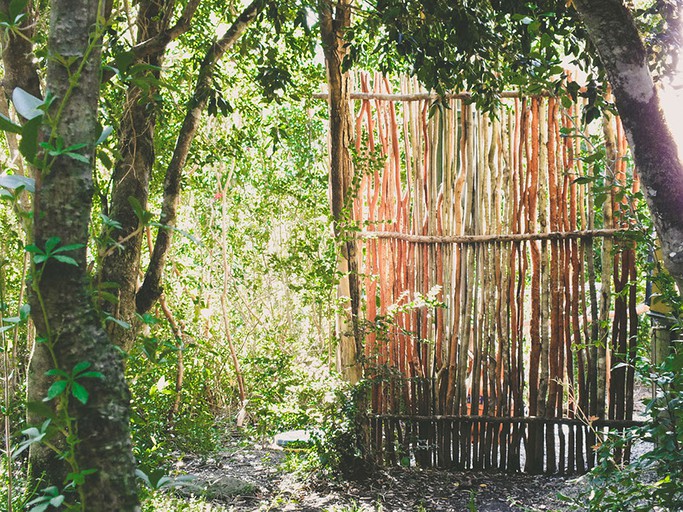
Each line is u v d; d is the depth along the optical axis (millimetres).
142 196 3219
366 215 5488
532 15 3324
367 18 3803
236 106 5387
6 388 1902
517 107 5211
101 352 1292
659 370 2473
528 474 5082
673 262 2320
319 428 4758
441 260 5340
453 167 5367
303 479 4688
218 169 6836
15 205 1287
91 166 1331
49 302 1269
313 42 4258
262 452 5484
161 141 4691
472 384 5281
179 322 5637
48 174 1288
